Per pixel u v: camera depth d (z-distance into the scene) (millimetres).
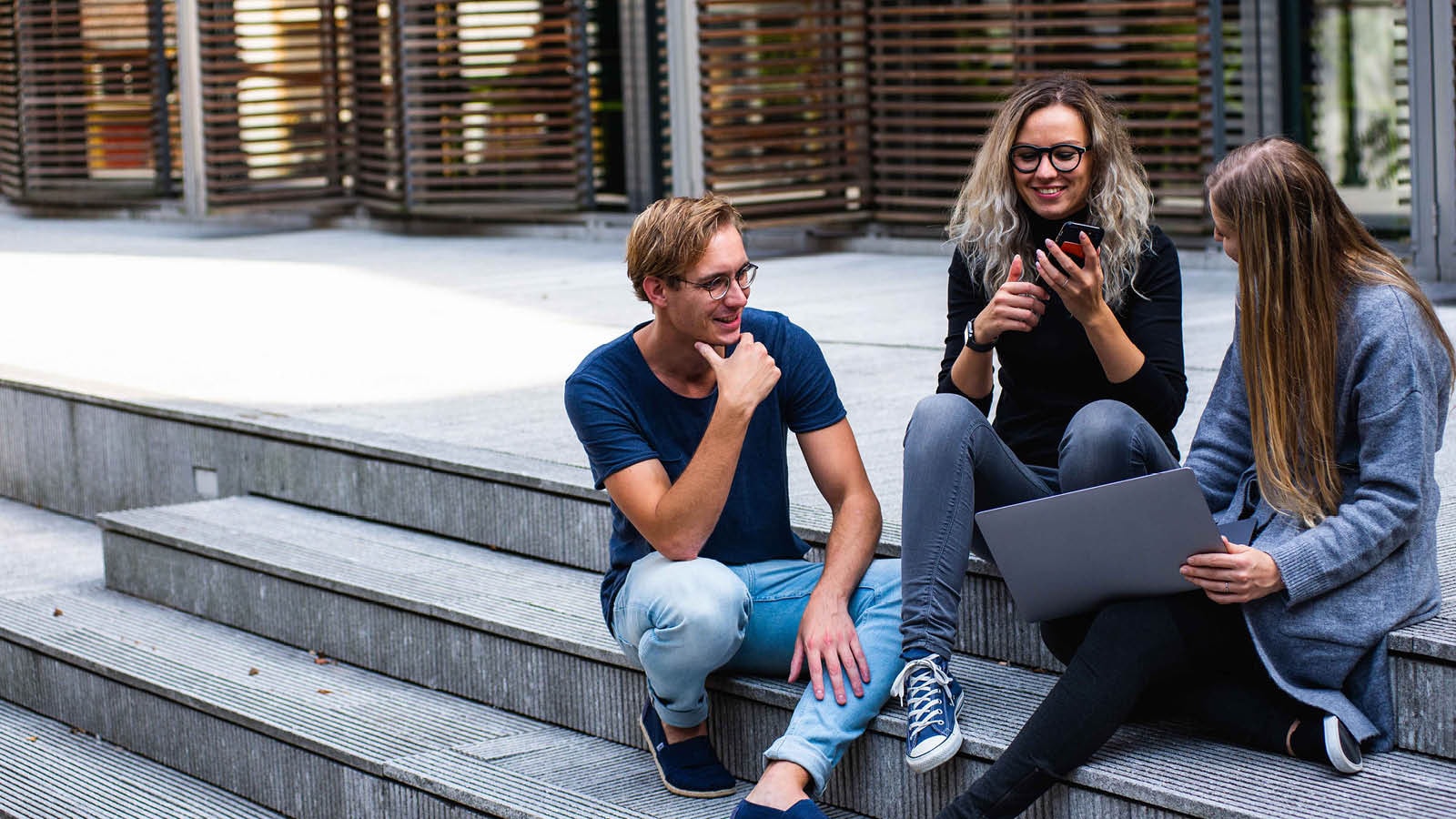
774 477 2887
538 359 5789
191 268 9062
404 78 10484
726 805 2840
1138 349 2803
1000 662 3008
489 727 3330
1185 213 7777
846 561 2783
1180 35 7641
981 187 2859
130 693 3787
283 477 4555
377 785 3164
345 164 11406
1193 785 2408
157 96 12211
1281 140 2469
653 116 9805
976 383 2861
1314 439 2445
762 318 2904
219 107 11422
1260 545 2518
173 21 12102
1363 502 2404
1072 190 2801
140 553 4359
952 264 3010
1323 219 2412
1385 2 7000
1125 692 2465
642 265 2672
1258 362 2469
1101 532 2482
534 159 10594
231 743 3525
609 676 3197
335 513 4410
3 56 12930
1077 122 2783
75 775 3691
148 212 12375
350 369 5645
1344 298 2432
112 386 5375
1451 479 3619
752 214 8859
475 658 3471
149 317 7160
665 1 9398
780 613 2832
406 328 6652
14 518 5441
